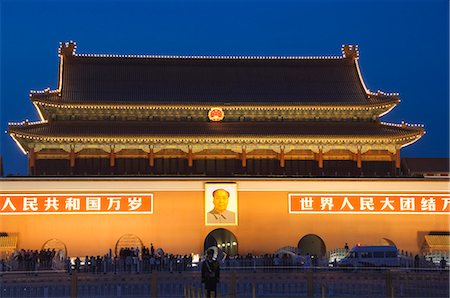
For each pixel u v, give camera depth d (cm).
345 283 6900
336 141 11081
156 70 12506
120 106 11275
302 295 6700
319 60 12900
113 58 12512
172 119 11475
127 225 9956
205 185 10119
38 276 7256
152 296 6159
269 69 12725
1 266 7912
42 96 11062
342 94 12162
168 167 10938
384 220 10269
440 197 10381
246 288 6925
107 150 10862
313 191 10244
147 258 8369
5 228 9806
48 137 10594
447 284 6688
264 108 11569
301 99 11981
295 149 11144
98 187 10006
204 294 6197
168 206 10050
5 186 9888
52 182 9950
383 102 11538
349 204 10250
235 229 10075
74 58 12406
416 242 10262
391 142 11212
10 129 10506
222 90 12162
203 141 10906
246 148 11025
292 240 10112
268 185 10206
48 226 9862
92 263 8156
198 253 9962
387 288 6169
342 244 10156
